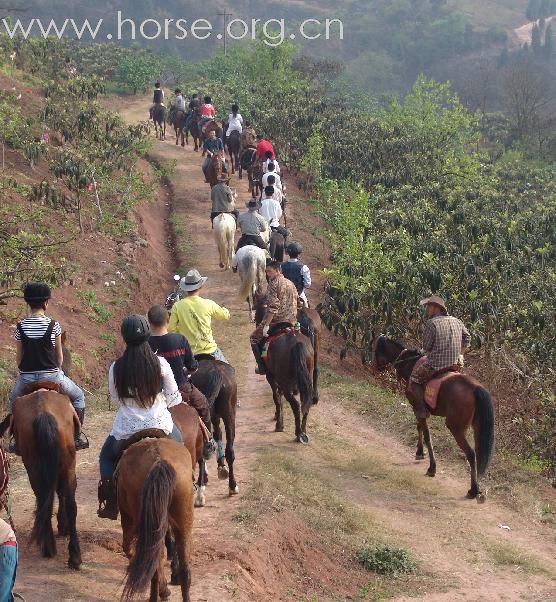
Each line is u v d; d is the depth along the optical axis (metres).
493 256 19.19
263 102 41.75
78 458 12.18
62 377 8.93
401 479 12.72
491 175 37.50
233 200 24.91
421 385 12.77
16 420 8.39
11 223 19.00
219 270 24.25
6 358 14.96
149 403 7.47
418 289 18.45
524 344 18.25
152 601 7.25
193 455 8.34
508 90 89.25
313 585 9.11
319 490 11.62
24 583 7.88
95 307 19.31
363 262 19.19
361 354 18.16
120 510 7.24
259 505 10.32
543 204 28.34
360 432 14.92
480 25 164.50
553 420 16.59
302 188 34.50
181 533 6.89
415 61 148.88
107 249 22.77
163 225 28.58
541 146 72.31
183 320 10.27
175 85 62.91
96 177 25.11
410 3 167.00
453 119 40.97
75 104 29.66
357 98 75.62
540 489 12.98
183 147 39.22
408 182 30.17
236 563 8.59
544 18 169.88
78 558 8.28
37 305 8.86
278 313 13.07
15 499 10.43
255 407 15.61
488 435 11.76
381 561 9.81
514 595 9.32
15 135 26.17
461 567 10.08
